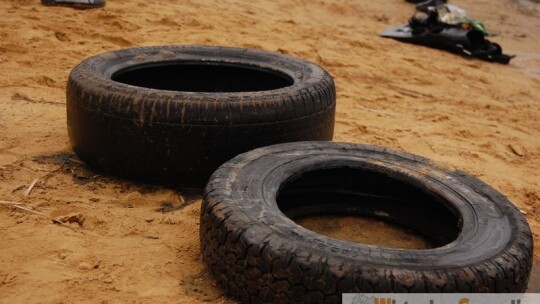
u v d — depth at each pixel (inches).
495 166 123.4
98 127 102.0
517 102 165.6
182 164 100.9
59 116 120.3
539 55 242.1
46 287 86.2
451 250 86.0
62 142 112.1
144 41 157.9
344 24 233.5
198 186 102.2
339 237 97.3
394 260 83.8
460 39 208.2
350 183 99.2
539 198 113.8
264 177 93.3
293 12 233.6
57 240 92.0
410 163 99.0
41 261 89.0
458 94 163.2
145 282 88.0
